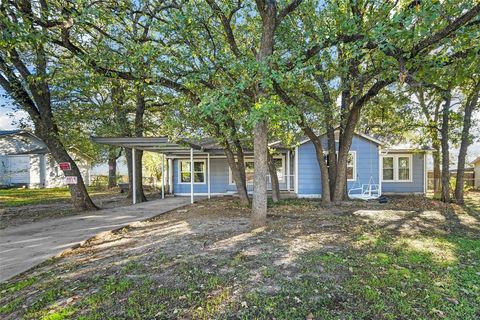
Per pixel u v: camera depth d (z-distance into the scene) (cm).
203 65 725
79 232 645
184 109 959
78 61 745
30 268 415
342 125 1030
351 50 529
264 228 619
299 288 317
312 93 916
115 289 324
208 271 371
